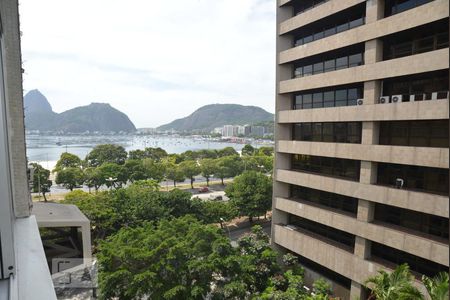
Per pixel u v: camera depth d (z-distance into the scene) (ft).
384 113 57.31
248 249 73.82
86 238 49.98
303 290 65.21
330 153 68.54
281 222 85.51
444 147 52.54
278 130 83.05
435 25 51.70
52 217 49.96
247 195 135.44
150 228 69.97
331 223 69.10
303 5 77.30
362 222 62.85
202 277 57.06
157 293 54.03
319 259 71.72
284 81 79.15
